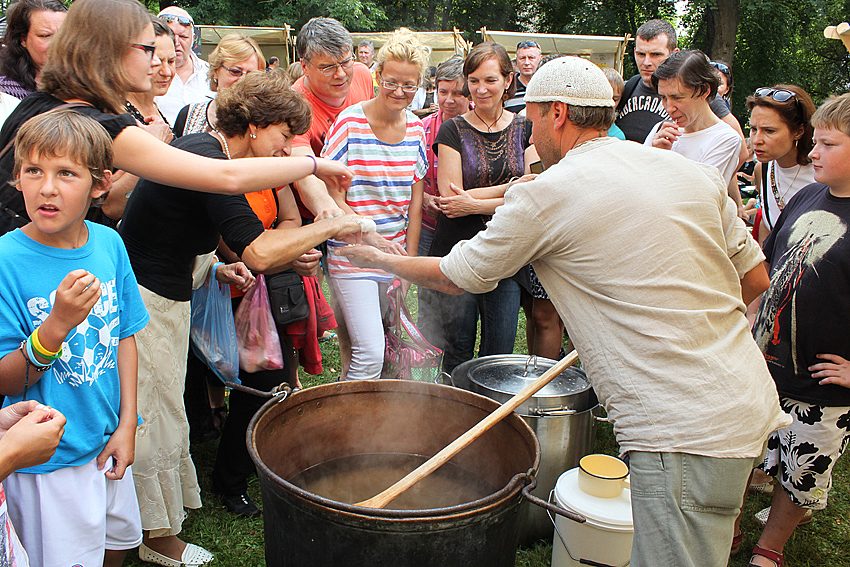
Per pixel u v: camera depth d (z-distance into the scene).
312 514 1.58
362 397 2.22
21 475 1.77
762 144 2.80
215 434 3.41
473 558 1.61
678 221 1.65
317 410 2.15
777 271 2.45
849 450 3.59
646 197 1.65
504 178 3.44
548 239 1.70
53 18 2.54
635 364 1.64
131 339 2.00
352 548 1.56
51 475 1.78
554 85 1.78
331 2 18.05
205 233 2.24
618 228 1.65
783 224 2.54
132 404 1.98
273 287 2.76
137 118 2.67
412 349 3.13
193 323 2.66
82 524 1.84
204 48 12.80
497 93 3.33
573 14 23.92
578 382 2.74
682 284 1.64
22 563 1.44
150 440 2.28
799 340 2.36
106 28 1.84
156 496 2.33
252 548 2.62
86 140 1.62
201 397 3.34
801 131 2.75
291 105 2.15
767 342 2.47
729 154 3.29
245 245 1.99
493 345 3.53
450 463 2.23
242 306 2.72
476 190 3.37
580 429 2.65
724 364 1.64
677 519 1.61
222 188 1.87
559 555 2.36
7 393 1.64
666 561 1.63
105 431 1.90
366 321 3.02
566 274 1.75
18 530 1.81
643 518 1.65
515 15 25.02
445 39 12.05
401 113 3.14
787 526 2.51
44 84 1.88
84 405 1.81
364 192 3.11
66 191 1.62
